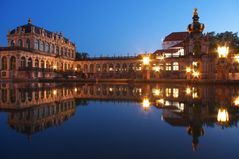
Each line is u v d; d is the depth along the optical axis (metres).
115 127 8.41
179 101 16.70
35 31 92.00
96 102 16.33
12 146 6.10
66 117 10.38
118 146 6.16
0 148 5.94
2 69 81.31
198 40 74.56
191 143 6.45
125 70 102.81
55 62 101.75
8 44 92.81
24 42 90.31
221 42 93.44
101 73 98.06
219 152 5.71
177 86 39.38
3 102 15.90
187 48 80.81
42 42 95.19
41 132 7.59
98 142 6.51
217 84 46.91
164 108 13.23
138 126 8.57
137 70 97.75
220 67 53.12
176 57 83.38
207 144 6.35
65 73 95.31
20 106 13.90
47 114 11.11
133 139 6.83
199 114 11.10
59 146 6.13
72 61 114.19
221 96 20.42
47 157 5.30
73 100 17.66
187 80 55.41
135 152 5.68
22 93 23.78
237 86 39.06
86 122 9.28
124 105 14.62
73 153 5.58
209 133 7.54
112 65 105.94
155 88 33.44
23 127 8.32
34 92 25.33
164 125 8.75
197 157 5.38
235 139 6.84
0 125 8.61
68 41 118.06
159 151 5.75
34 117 10.29
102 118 10.16
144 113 11.50
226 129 8.07
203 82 51.34
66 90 29.39
